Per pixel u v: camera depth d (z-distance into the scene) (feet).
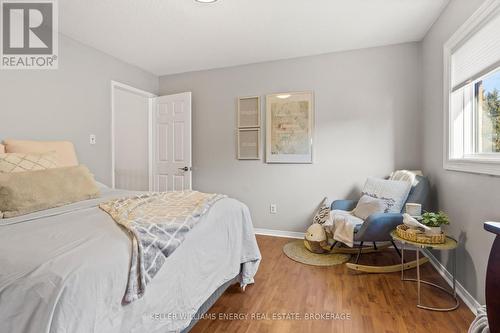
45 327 2.58
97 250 3.39
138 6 7.50
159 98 13.35
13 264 3.05
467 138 6.92
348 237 8.17
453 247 6.03
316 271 8.13
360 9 7.70
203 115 13.03
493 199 5.31
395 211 8.38
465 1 6.43
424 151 9.52
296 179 11.57
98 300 3.02
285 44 10.11
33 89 8.21
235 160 12.54
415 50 9.89
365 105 10.53
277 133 11.72
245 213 7.02
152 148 13.65
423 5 7.50
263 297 6.63
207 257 5.30
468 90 6.88
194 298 4.80
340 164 10.93
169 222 4.59
